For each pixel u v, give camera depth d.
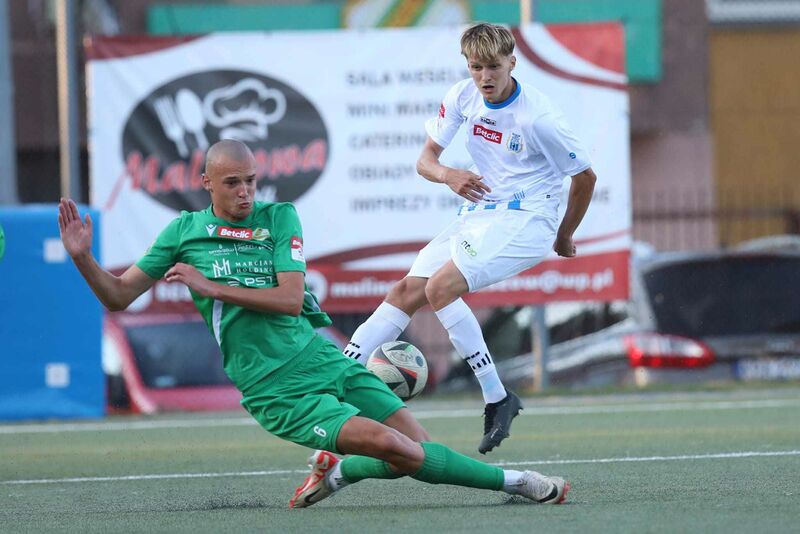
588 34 46.25
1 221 42.00
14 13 69.00
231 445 34.41
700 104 78.19
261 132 46.59
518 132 24.59
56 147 69.44
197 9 71.06
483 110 24.80
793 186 81.56
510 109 24.53
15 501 24.39
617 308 49.28
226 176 20.66
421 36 46.50
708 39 78.56
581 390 47.16
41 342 42.38
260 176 46.53
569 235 25.80
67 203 20.53
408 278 25.53
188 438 36.41
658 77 77.12
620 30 46.19
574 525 18.92
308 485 22.02
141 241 46.38
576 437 34.03
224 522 20.45
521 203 24.88
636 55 76.31
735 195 81.62
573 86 46.38
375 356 23.55
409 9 71.38
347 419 20.20
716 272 48.81
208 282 20.33
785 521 19.14
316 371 20.89
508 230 24.75
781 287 48.53
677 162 78.12
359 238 46.62
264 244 20.95
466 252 24.69
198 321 47.94
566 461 28.81
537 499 21.53
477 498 23.03
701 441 32.28
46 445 35.28
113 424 40.91
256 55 46.56
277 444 34.47
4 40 46.88
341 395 21.11
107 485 26.75
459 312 24.56
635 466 27.55
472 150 25.30
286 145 46.59
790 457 28.53
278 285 20.75
